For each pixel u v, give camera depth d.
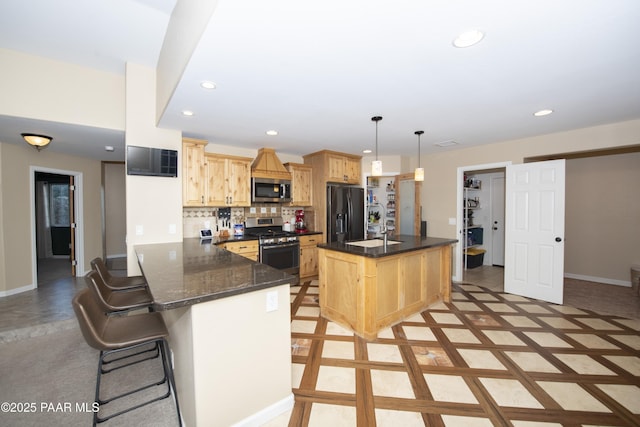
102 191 5.59
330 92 2.31
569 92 2.36
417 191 4.96
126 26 2.29
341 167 5.05
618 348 2.45
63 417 1.69
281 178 4.63
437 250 3.56
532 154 3.87
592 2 1.28
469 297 3.84
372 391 1.89
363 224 5.29
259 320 1.60
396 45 1.63
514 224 3.98
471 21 1.42
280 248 4.37
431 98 2.47
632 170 4.23
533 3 1.29
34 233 4.15
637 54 1.75
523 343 2.54
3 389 1.96
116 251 6.30
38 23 2.21
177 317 1.79
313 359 2.27
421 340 2.59
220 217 4.35
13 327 2.80
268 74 1.98
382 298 2.77
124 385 1.99
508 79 2.10
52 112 2.78
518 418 1.65
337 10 1.31
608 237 4.45
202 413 1.40
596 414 1.68
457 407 1.74
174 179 3.32
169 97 2.39
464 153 4.63
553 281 3.60
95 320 1.51
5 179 3.79
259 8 1.29
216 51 1.67
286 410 1.71
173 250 2.81
